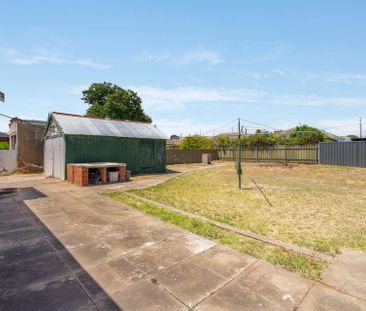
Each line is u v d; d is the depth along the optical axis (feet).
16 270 10.82
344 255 12.41
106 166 37.27
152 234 15.28
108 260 11.79
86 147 42.86
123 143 48.16
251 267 11.07
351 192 29.50
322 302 8.56
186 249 13.05
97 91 107.24
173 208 21.75
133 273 10.57
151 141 53.31
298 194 28.40
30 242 14.03
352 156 59.57
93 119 49.42
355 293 9.08
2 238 14.64
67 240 14.33
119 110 100.32
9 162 53.83
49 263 11.50
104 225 17.03
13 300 8.68
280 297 8.86
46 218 18.72
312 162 69.56
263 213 20.45
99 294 9.07
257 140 92.07
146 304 8.50
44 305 8.42
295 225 17.24
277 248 13.20
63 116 45.44
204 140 102.12
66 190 30.94
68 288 9.45
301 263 11.44
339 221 18.12
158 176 47.44
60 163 42.78
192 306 8.38
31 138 57.06
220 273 10.56
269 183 37.29
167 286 9.57
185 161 85.56
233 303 8.53
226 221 18.22
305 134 95.81
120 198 26.11
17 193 28.86
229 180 41.16
